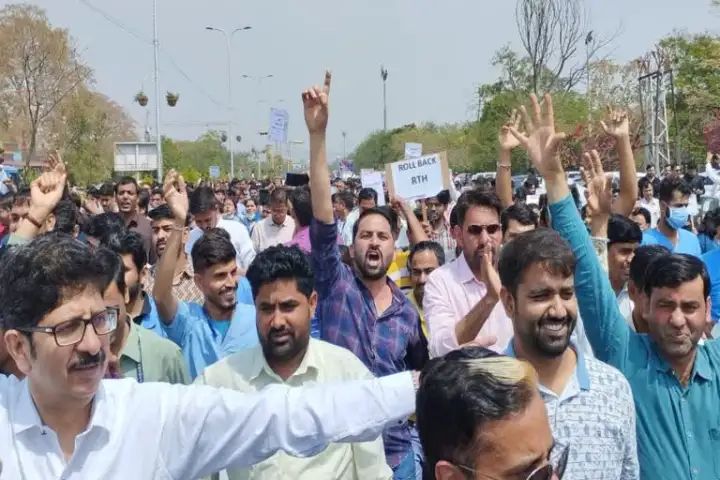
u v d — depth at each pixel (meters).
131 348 3.95
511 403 1.90
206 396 2.53
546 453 1.93
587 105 37.47
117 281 3.64
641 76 36.91
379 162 82.62
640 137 36.25
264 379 3.47
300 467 3.23
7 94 35.94
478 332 3.97
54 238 2.30
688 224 11.92
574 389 3.02
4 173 17.66
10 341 2.28
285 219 10.70
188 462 2.50
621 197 5.71
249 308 5.12
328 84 4.54
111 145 41.91
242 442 2.52
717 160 20.83
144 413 2.44
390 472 3.42
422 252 5.84
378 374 4.64
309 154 4.57
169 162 65.00
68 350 2.22
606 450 2.98
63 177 4.79
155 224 7.30
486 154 46.06
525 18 26.08
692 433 3.43
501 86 34.38
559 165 3.71
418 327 4.86
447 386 1.96
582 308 3.55
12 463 2.29
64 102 37.12
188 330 5.00
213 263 4.91
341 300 4.68
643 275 3.70
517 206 5.36
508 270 3.03
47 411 2.32
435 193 9.68
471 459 1.92
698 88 44.41
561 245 2.97
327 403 2.57
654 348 3.54
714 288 5.95
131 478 2.40
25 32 34.03
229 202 16.80
